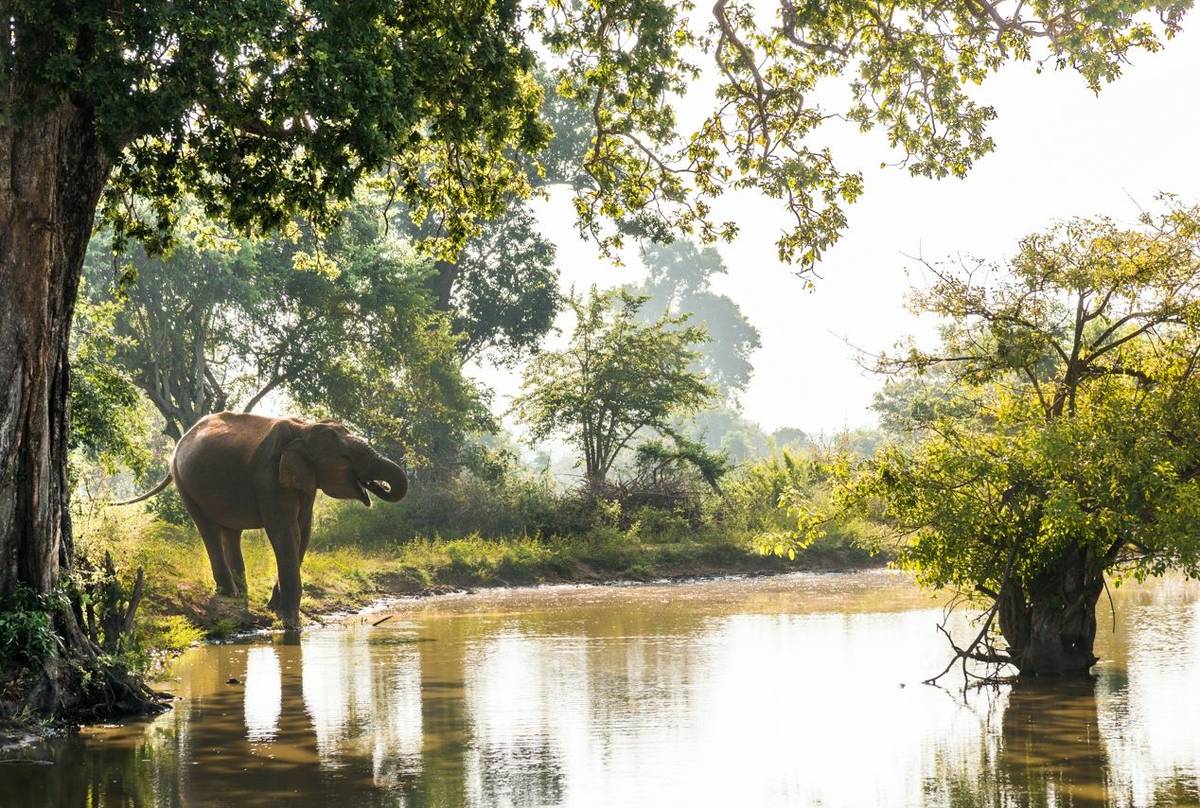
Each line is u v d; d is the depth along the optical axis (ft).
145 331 117.50
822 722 36.96
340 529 109.19
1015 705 39.22
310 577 79.15
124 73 36.45
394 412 131.54
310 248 124.98
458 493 116.67
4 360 37.88
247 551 80.89
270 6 36.58
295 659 51.90
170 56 37.65
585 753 33.09
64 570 40.96
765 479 128.06
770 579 98.73
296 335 124.98
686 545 110.52
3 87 36.58
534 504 117.08
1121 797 27.96
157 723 38.24
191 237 110.63
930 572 45.68
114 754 33.83
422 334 129.59
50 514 39.50
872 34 58.03
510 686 44.01
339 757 33.06
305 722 37.99
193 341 120.57
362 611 75.15
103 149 40.11
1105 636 54.29
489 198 56.49
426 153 55.77
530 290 160.25
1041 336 44.42
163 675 47.55
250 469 67.10
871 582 93.81
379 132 39.52
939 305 45.75
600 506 116.37
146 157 40.75
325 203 42.98
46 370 38.81
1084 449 41.37
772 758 32.27
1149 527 40.98
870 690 42.52
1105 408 42.91
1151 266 43.16
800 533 47.98
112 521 60.70
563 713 38.81
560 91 57.77
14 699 37.19
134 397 73.82
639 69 53.26
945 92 57.06
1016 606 45.32
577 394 130.00
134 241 113.19
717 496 128.26
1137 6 51.52
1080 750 32.73
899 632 58.95
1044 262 44.34
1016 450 43.34
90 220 40.63
